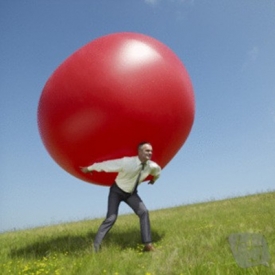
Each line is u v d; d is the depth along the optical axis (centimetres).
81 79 499
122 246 554
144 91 492
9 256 550
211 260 375
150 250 514
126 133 498
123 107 486
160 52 539
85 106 491
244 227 582
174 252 421
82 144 509
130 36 550
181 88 527
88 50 528
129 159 512
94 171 539
